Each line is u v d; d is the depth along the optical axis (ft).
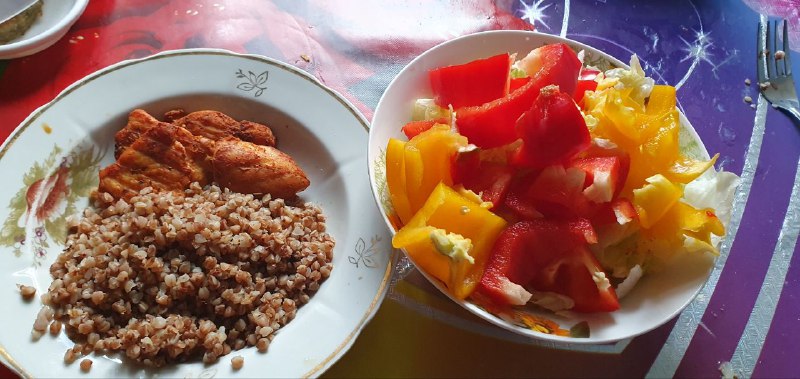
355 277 0.85
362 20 1.10
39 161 0.87
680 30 1.15
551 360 0.84
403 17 1.12
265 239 0.85
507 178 0.82
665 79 1.10
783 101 1.08
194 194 0.90
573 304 0.80
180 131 0.91
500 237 0.78
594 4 1.17
